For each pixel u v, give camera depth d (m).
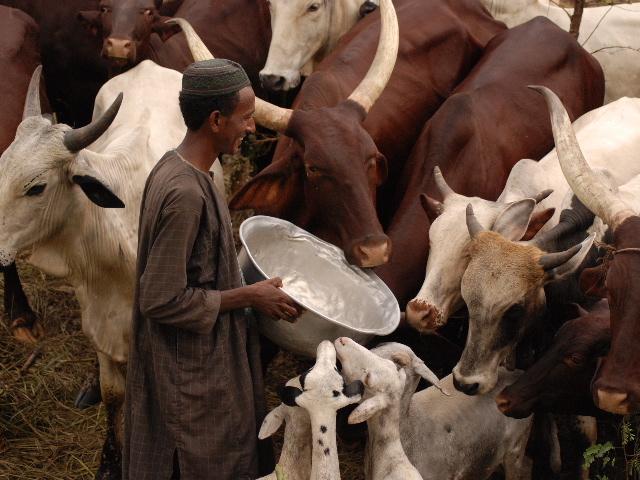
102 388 5.76
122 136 5.72
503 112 6.48
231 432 4.41
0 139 6.88
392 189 6.73
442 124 6.16
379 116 6.62
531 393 4.76
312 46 7.85
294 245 5.11
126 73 6.81
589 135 6.23
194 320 4.21
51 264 5.34
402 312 5.58
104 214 5.31
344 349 4.43
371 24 7.20
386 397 4.36
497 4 8.72
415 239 5.71
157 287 4.17
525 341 4.92
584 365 4.67
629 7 8.73
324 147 5.32
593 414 4.89
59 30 8.57
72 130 5.01
